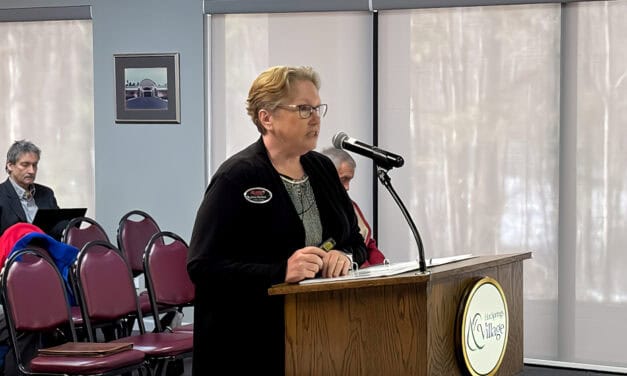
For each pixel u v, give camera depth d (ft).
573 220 20.92
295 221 8.63
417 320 8.05
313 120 8.63
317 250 8.21
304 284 7.74
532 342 21.36
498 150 21.44
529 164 21.21
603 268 20.71
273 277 8.06
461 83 21.66
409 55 22.04
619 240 20.58
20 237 18.03
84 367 14.47
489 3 21.07
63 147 25.46
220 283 8.29
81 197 25.45
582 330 20.95
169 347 15.98
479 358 8.87
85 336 16.69
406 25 22.03
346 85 22.63
